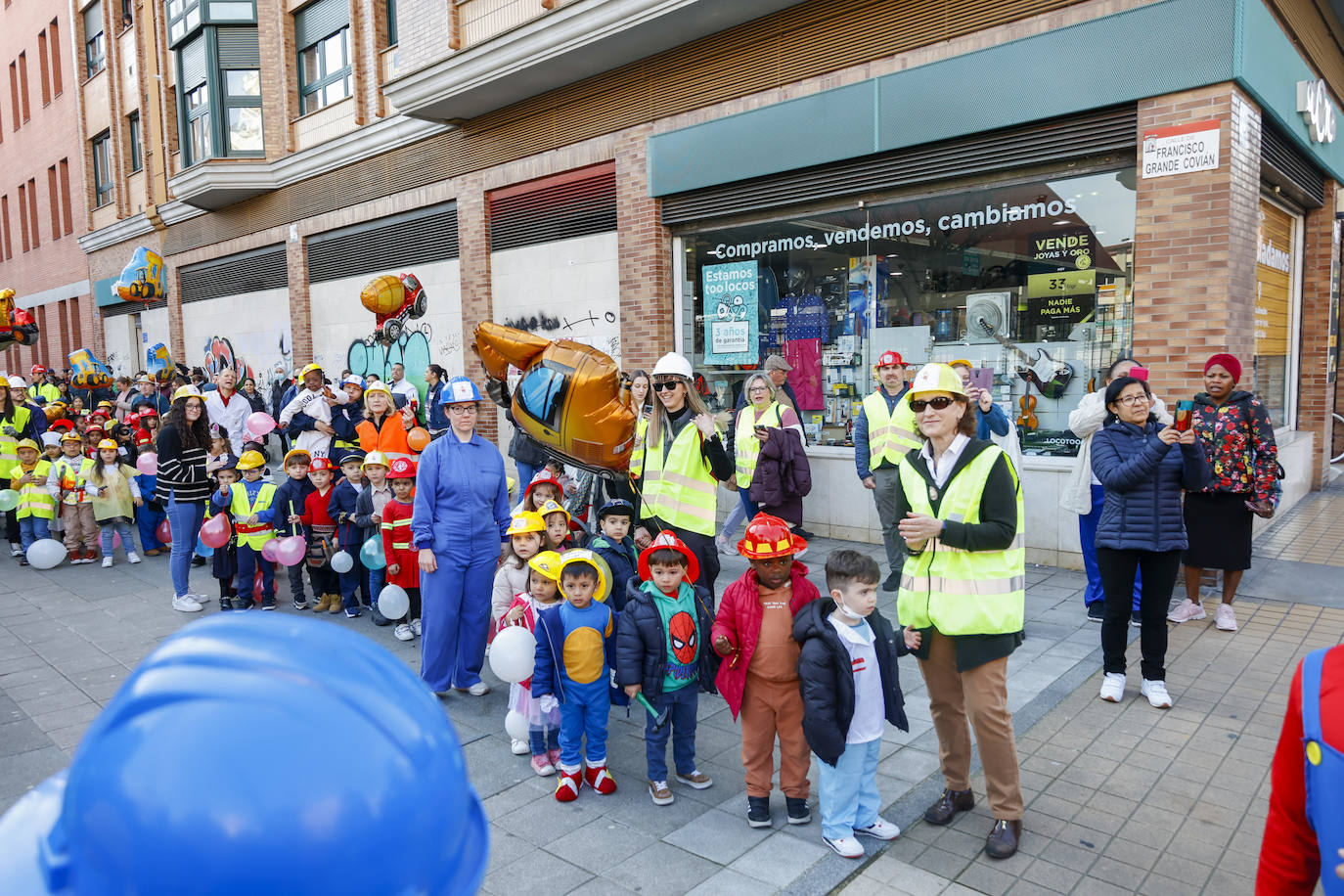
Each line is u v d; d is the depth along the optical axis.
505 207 12.43
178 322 21.02
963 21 7.75
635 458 5.33
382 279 13.58
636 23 9.21
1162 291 6.86
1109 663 4.84
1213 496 5.84
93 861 0.73
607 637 4.03
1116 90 6.91
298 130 16.44
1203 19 6.48
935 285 8.41
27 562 9.34
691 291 10.44
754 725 3.61
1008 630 3.29
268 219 17.41
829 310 9.23
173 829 0.71
